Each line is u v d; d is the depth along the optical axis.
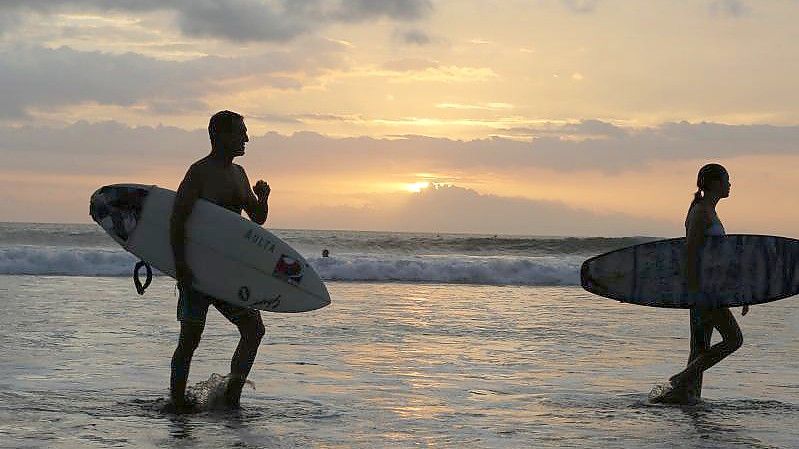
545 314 13.27
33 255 20.95
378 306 14.16
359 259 23.53
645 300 6.46
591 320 12.41
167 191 5.86
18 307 12.12
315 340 9.39
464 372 7.41
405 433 4.88
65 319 10.69
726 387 6.89
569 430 5.03
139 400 5.70
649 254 6.48
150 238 5.72
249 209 6.14
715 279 6.17
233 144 5.81
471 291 18.53
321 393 6.20
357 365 7.66
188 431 4.79
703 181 6.31
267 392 6.19
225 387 5.68
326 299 5.87
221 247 5.68
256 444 4.50
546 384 6.86
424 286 20.02
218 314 11.76
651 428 5.11
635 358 8.54
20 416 5.06
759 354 9.09
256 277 5.71
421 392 6.34
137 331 9.65
